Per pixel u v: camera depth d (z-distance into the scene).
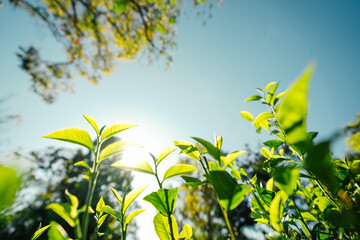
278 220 0.18
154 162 0.24
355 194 0.21
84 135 0.21
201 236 1.54
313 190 0.29
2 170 0.10
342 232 0.22
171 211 0.22
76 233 0.16
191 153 0.24
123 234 0.22
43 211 1.29
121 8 1.84
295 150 0.20
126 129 0.23
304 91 0.11
